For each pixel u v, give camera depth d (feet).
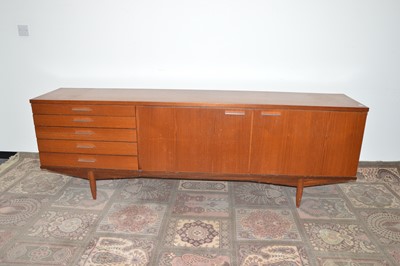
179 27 7.54
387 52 7.43
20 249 5.24
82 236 5.60
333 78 7.68
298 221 6.14
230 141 6.30
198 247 5.34
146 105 6.18
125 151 6.51
